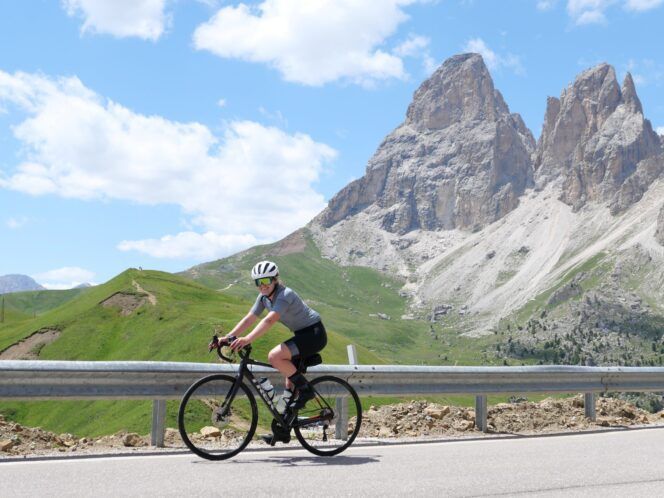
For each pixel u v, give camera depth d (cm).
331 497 654
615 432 1385
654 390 1645
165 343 8950
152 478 761
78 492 670
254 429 947
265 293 917
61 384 1029
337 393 1102
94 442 1182
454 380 1346
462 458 961
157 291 10962
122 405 7138
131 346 9256
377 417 1432
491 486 730
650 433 1360
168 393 1099
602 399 1741
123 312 10444
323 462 908
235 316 9656
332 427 1271
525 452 1040
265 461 914
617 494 694
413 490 699
